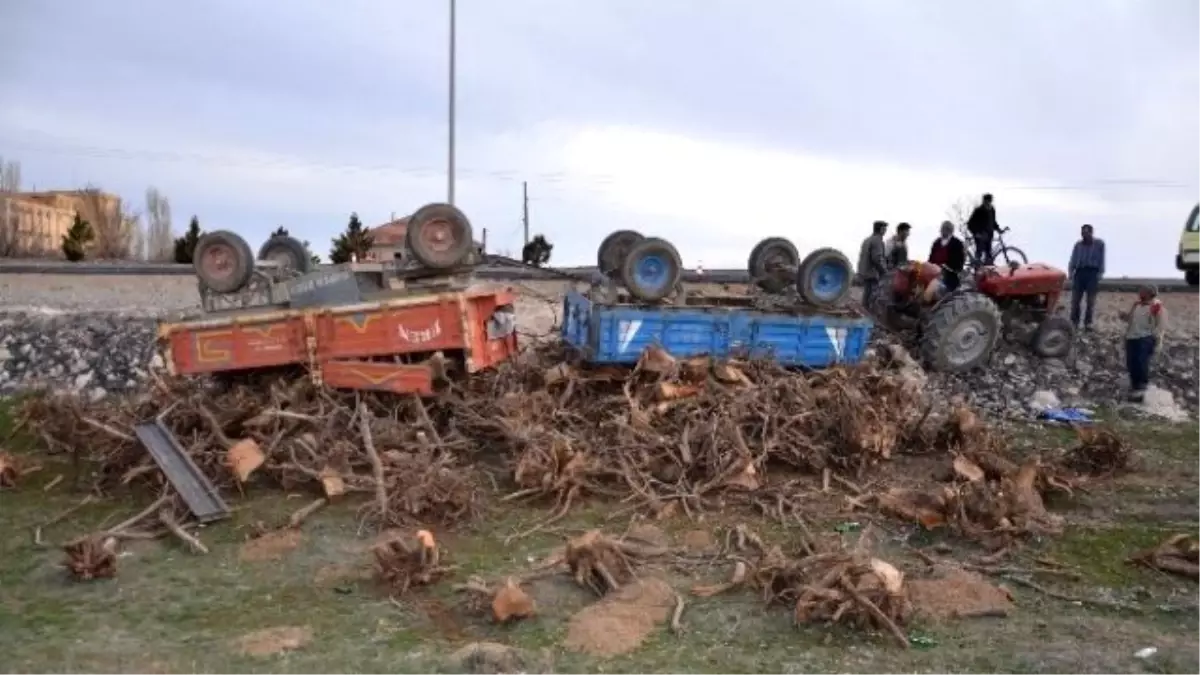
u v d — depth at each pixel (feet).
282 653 17.84
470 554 23.49
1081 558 23.54
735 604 20.39
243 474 27.12
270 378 31.91
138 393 38.96
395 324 31.48
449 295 31.73
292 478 27.76
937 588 20.97
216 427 28.94
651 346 33.58
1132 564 23.06
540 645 18.33
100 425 29.09
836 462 30.14
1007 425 38.70
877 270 48.52
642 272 35.09
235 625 19.24
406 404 31.32
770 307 37.37
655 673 17.11
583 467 27.76
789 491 27.96
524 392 32.58
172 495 26.04
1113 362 46.42
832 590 19.26
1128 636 18.83
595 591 20.97
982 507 25.07
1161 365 46.34
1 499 27.89
